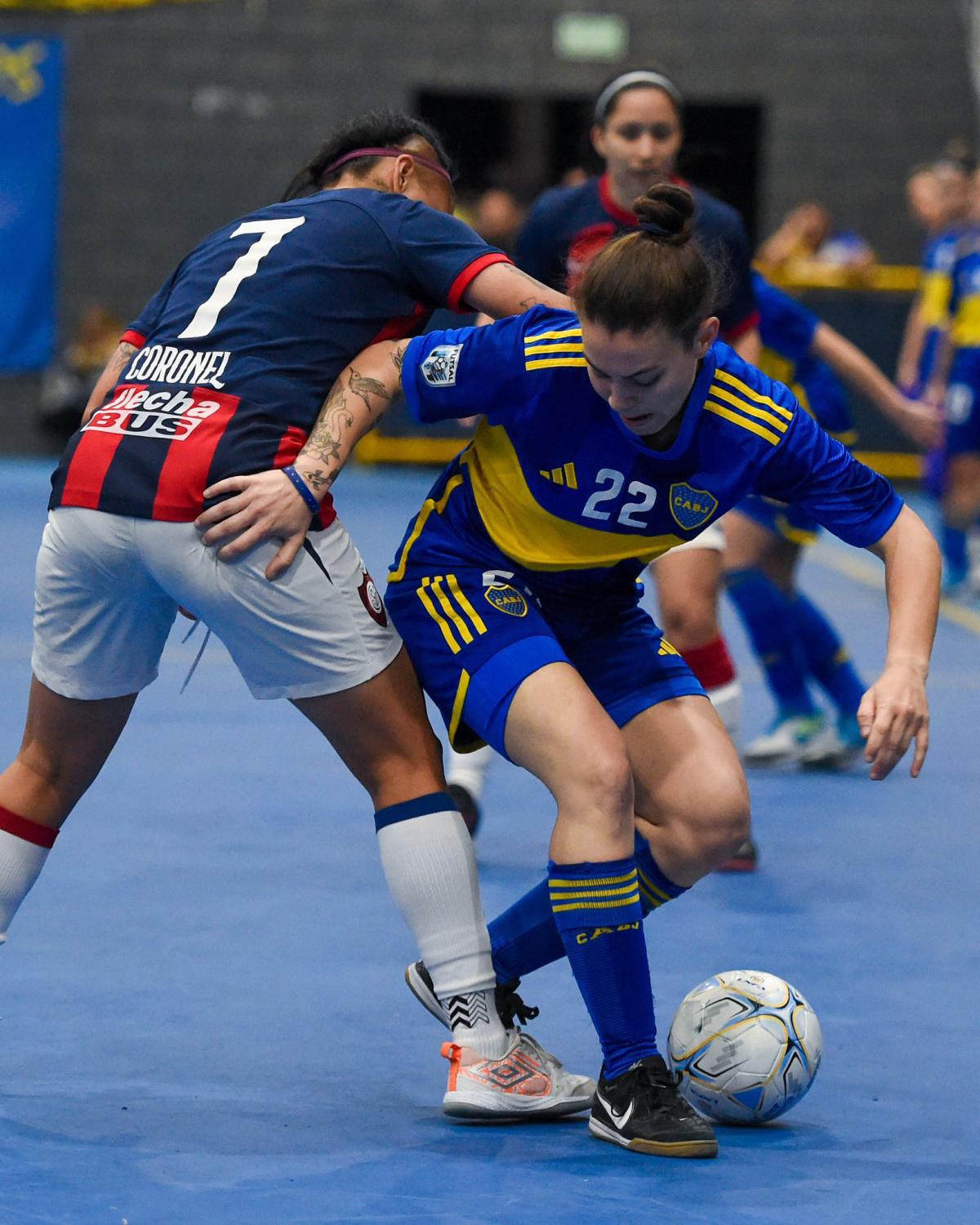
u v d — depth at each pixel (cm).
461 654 941
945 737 2127
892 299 4672
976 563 3722
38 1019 1063
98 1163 848
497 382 903
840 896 1421
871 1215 800
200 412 910
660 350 826
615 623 1000
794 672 1980
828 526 937
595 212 1462
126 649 951
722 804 938
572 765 891
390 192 1023
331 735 952
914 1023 1100
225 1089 962
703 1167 865
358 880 1420
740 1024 928
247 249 970
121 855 1477
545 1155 880
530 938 980
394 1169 850
